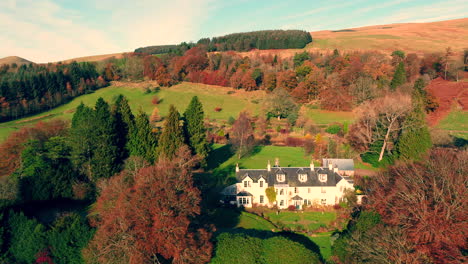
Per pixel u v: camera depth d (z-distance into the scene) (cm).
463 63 13762
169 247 4131
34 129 8356
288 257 4553
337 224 5862
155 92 16050
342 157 8956
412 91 11181
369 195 5725
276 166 7569
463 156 5497
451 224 3972
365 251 4203
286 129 11694
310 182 6738
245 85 16038
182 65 17825
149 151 7744
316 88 14362
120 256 4134
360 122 9500
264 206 6675
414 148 7538
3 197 5441
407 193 4678
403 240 4047
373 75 13762
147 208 4278
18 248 4656
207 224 5019
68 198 6525
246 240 4828
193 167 8000
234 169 8369
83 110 7975
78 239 4666
